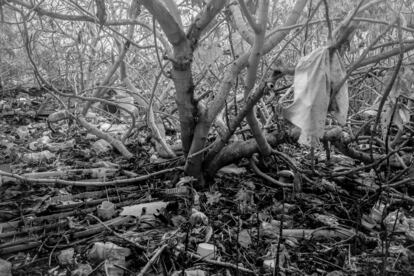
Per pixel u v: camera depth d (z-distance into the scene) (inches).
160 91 245.4
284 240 108.7
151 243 106.3
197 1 142.3
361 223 121.3
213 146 137.3
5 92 346.3
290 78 209.6
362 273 95.3
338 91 99.8
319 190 144.0
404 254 102.5
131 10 167.2
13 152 187.6
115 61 192.2
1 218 121.0
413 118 191.6
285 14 209.5
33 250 106.1
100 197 137.6
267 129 156.7
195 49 125.3
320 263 100.5
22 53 336.2
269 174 153.6
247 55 121.5
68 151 198.1
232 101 172.1
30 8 132.6
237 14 132.6
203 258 98.9
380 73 167.5
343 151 147.7
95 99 162.2
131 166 165.5
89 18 132.7
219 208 126.0
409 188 144.9
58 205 128.0
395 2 132.3
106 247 100.3
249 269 96.7
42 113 286.0
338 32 97.1
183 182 136.4
